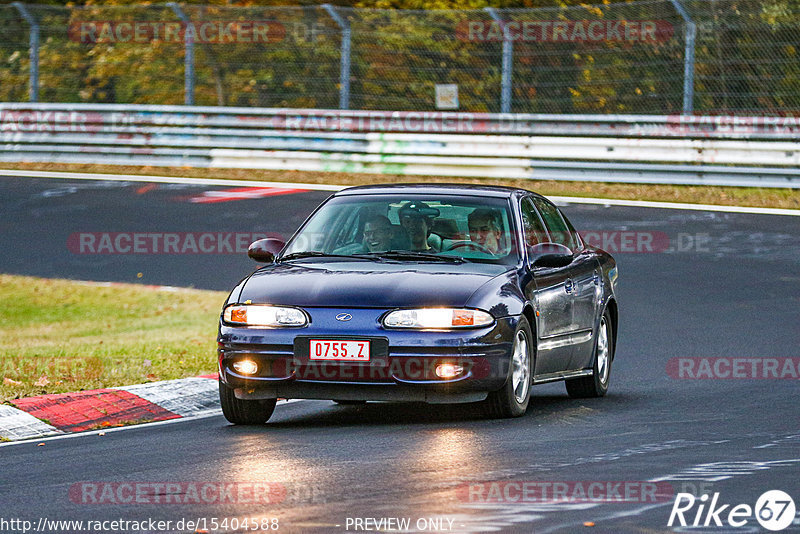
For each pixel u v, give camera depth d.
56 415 23.42
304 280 22.27
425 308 21.28
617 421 22.11
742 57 73.62
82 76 88.44
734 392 26.20
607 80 76.56
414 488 16.06
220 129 77.62
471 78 79.62
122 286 47.69
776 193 64.94
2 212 63.44
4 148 81.25
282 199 65.44
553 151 69.88
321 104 83.25
